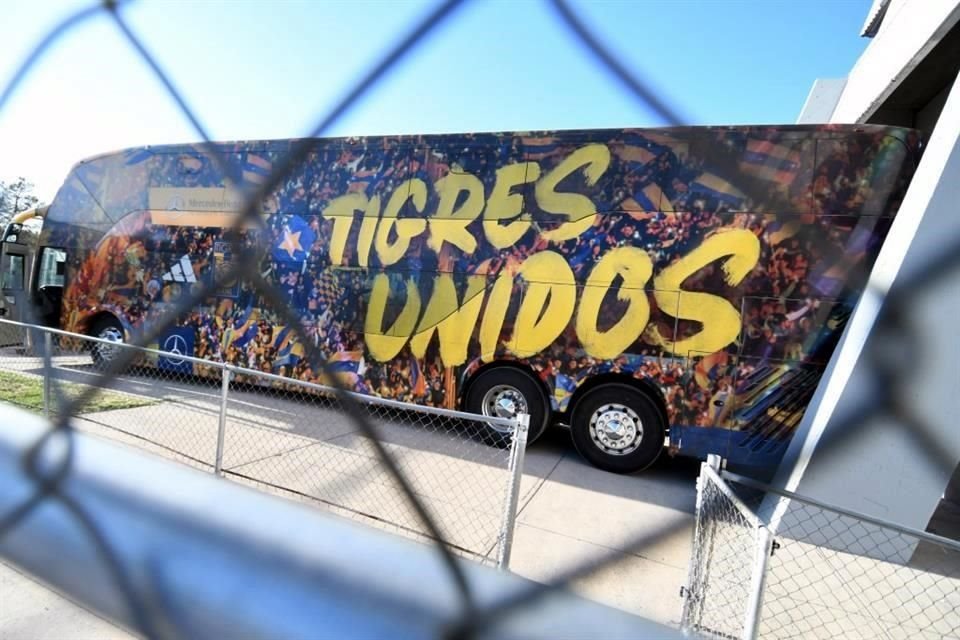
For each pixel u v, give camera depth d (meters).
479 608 0.54
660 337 4.65
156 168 6.83
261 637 0.53
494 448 5.24
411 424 5.52
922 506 3.31
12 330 8.14
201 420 5.61
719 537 2.75
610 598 2.83
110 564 0.61
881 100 6.21
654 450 4.79
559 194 5.02
